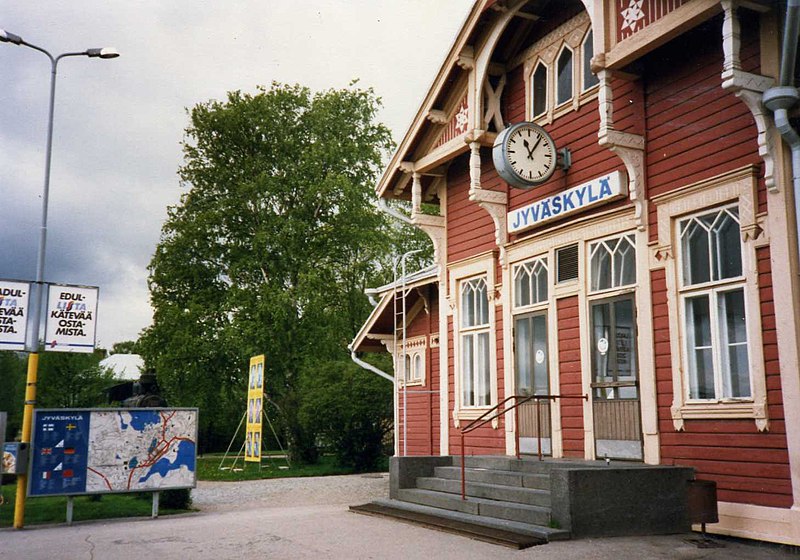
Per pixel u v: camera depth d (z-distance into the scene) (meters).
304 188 34.69
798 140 8.81
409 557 8.59
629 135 10.91
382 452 28.25
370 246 35.19
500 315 14.05
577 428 11.92
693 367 10.11
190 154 34.88
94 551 9.80
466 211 15.32
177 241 33.16
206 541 10.30
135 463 13.48
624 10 10.39
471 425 11.66
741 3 8.95
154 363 33.38
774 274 8.97
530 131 12.19
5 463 12.59
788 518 8.55
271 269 33.44
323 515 12.62
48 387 38.81
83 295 13.77
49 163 13.89
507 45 14.15
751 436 9.13
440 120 14.88
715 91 10.02
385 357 29.50
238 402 39.38
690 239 10.28
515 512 10.09
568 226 12.36
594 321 11.77
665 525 9.56
